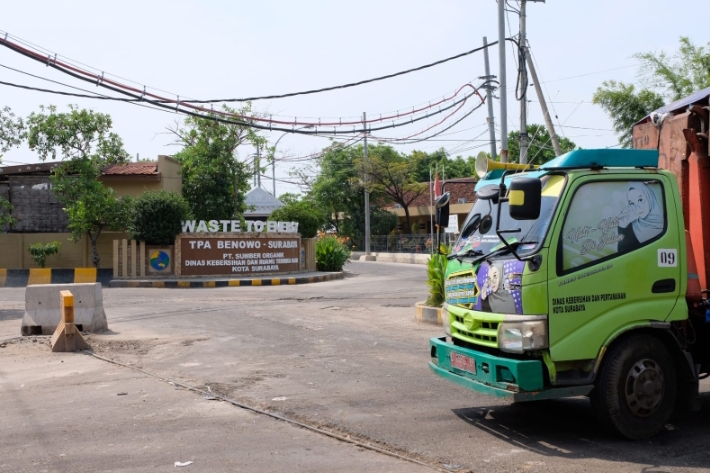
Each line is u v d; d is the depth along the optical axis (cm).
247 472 536
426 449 591
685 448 588
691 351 659
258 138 3284
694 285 632
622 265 602
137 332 1284
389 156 4997
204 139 3262
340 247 3088
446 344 678
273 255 2738
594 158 618
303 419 689
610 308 596
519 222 620
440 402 754
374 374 901
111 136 2727
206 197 3225
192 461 565
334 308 1664
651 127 727
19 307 1778
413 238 4438
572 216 599
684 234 628
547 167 626
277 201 4869
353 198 5100
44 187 2856
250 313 1566
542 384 573
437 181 2438
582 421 680
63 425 679
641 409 603
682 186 673
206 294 2050
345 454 580
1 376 923
